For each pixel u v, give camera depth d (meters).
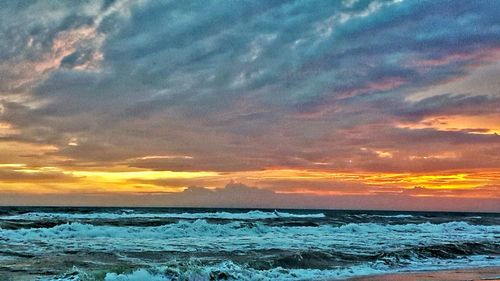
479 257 17.44
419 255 16.67
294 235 22.89
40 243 17.23
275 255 14.93
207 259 13.76
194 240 19.48
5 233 19.28
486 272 13.95
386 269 13.95
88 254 14.54
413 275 12.98
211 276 11.32
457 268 14.67
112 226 22.06
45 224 23.17
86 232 20.33
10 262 12.70
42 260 13.12
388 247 18.55
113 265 12.40
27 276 10.70
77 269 11.29
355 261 14.80
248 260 13.56
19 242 17.44
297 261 13.87
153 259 13.77
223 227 23.27
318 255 15.05
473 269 14.55
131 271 10.94
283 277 12.02
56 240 18.33
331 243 19.56
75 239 18.80
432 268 14.45
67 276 10.56
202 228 22.80
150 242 18.38
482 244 20.31
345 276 12.55
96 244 17.27
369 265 14.35
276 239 20.62
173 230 21.66
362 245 19.06
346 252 16.41
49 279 10.36
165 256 14.46
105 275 10.62
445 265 15.21
